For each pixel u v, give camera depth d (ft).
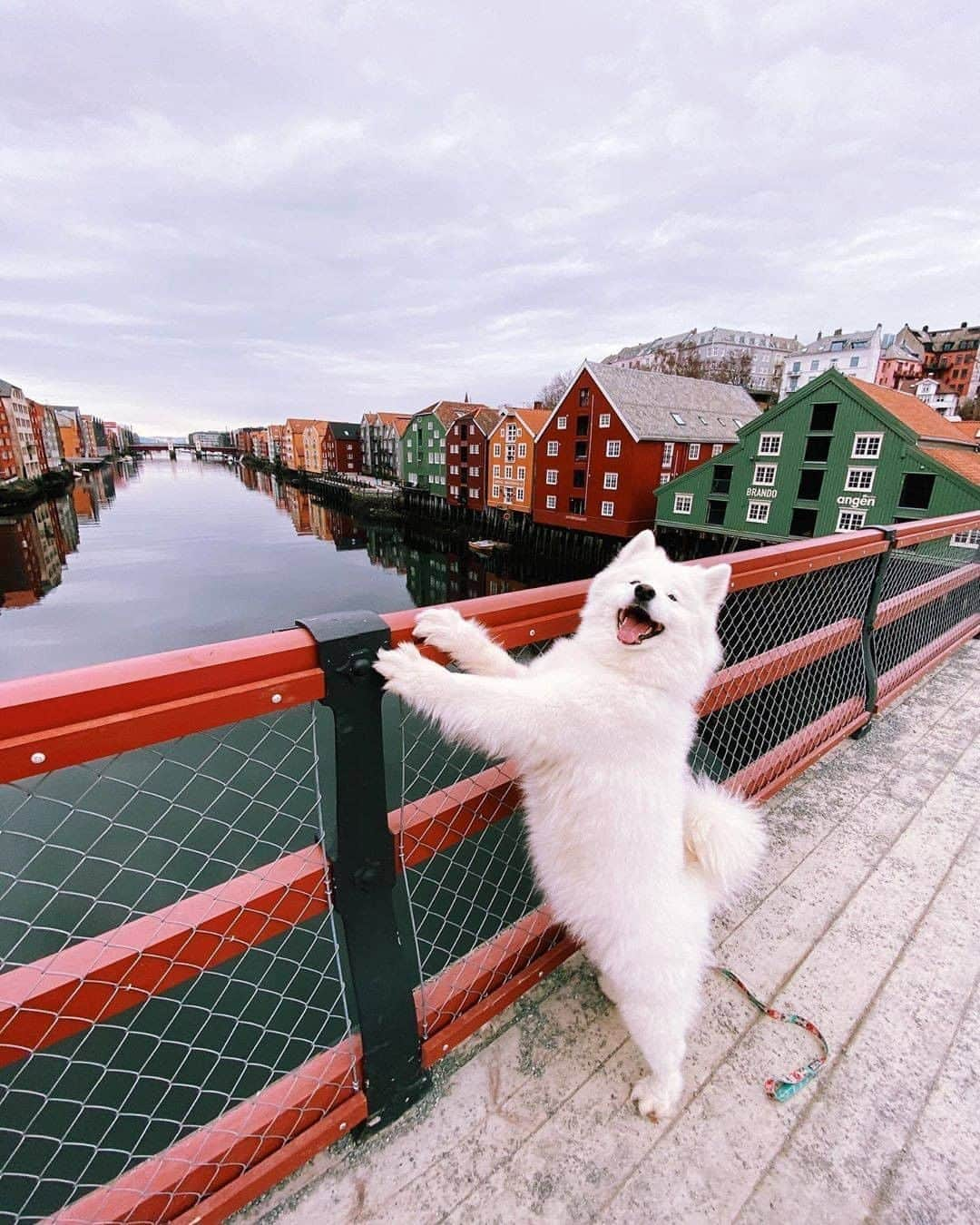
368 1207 4.63
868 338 205.05
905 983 6.66
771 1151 5.09
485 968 5.91
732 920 7.43
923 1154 5.08
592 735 5.01
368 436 249.14
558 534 117.39
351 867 4.57
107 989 3.78
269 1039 16.30
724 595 6.09
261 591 99.71
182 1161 4.22
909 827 9.11
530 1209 4.66
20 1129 14.32
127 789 26.63
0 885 21.89
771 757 9.50
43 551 128.98
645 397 104.12
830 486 74.54
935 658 14.26
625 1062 5.78
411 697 4.43
